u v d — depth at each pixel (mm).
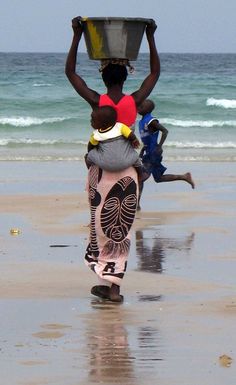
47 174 47219
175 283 22500
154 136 35250
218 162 55719
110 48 20328
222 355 16625
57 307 20156
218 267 24359
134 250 26641
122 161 20500
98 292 21000
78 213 33562
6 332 18141
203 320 19078
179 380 15359
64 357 16531
